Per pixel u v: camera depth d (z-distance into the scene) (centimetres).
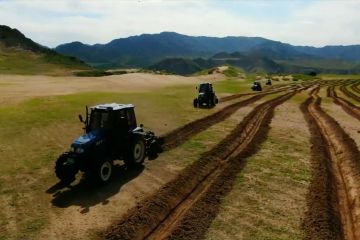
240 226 1130
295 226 1140
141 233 1095
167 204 1273
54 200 1279
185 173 1542
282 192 1386
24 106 2972
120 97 3697
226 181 1480
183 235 1073
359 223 1188
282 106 3875
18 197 1294
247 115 3088
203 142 2066
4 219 1142
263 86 8088
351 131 2525
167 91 4909
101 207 1230
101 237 1052
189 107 3378
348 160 1827
